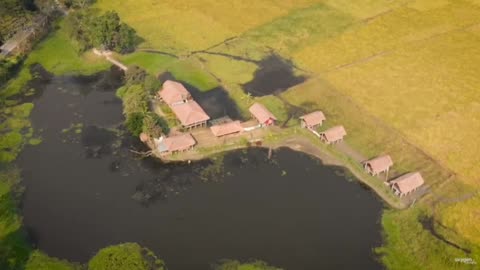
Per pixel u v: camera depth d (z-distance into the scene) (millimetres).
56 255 86062
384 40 148625
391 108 121125
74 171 103500
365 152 109438
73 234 90062
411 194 98938
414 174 99250
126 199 97250
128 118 114375
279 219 94250
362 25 156250
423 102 123125
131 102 116625
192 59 140000
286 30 153875
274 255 87312
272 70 135750
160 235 90250
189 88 128250
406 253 87750
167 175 102812
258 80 131750
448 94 125812
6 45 139375
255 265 85312
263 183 102000
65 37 149750
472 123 116375
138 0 169625
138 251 87000
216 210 95625
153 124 109625
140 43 146750
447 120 117250
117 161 106000
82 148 109250
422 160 106250
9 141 110625
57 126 115812
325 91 127125
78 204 96062
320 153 109500
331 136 110312
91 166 104688
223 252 87500
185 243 88875
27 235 89625
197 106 116750
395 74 133375
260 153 109125
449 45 146250
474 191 99125
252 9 165750
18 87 128625
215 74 134125
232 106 122188
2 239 88500
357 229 92562
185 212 94938
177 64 137750
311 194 99812
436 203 96750
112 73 135250
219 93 126812
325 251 88375
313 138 113062
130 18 158625
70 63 139000
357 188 101125
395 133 113375
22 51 139375
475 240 89188
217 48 145125
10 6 144375
